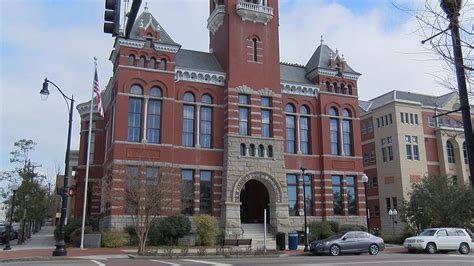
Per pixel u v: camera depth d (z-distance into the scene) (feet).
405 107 203.10
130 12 41.24
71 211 251.80
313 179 150.92
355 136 159.53
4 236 139.03
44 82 89.04
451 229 107.96
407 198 188.34
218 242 123.65
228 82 142.31
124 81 130.31
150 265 67.31
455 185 143.13
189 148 136.15
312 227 138.41
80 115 161.58
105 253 94.68
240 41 147.43
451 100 213.05
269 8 152.15
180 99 138.21
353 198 155.02
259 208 152.05
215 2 163.22
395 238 145.07
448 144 208.85
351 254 100.73
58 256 83.87
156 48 135.54
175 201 119.03
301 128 154.51
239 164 136.67
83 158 156.35
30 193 152.56
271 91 147.33
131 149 126.82
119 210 120.78
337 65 163.32
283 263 71.72
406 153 197.67
